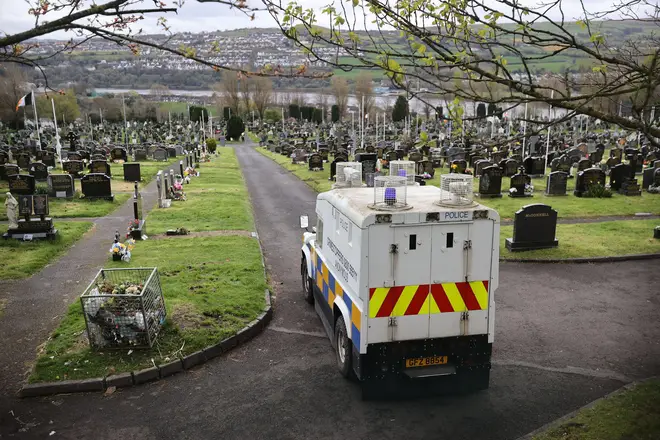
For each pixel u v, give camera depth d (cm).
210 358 882
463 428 681
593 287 1262
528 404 742
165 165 3994
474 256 714
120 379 789
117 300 863
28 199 1572
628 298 1188
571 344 949
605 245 1608
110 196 2302
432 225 697
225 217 2025
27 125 7319
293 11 525
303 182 3278
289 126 10231
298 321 1048
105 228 1802
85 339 905
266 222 2058
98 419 706
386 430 677
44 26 524
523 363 873
